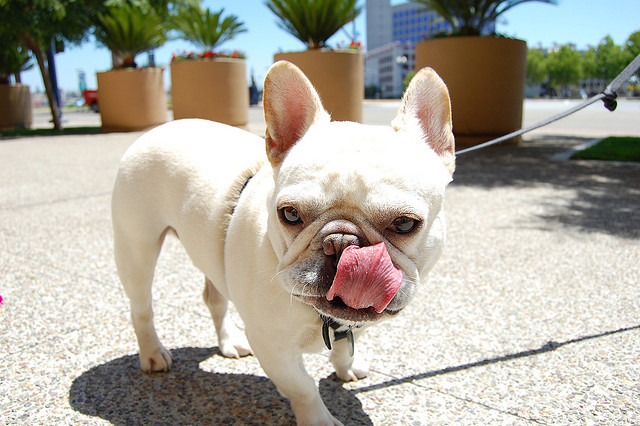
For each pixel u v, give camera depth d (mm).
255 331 456
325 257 360
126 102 3701
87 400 550
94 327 713
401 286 363
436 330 701
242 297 458
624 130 3363
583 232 1124
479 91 2516
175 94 3266
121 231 571
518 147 2535
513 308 763
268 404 547
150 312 613
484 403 540
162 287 853
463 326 711
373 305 343
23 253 1023
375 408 537
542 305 771
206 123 592
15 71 4438
